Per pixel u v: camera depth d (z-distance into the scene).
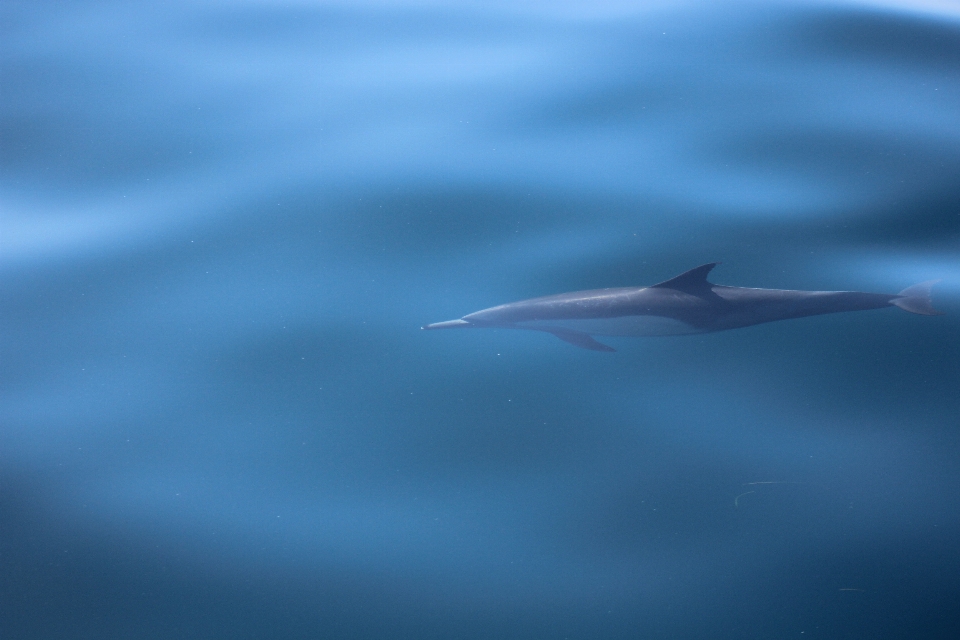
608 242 9.35
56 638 5.66
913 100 12.09
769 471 6.67
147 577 6.10
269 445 7.15
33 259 9.30
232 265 9.15
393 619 5.79
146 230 9.72
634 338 8.12
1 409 7.43
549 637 5.62
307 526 6.49
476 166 10.74
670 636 5.59
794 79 12.67
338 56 13.87
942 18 15.18
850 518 6.23
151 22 15.14
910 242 9.27
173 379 7.76
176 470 6.93
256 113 12.08
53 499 6.68
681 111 11.84
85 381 7.73
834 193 10.09
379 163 10.84
